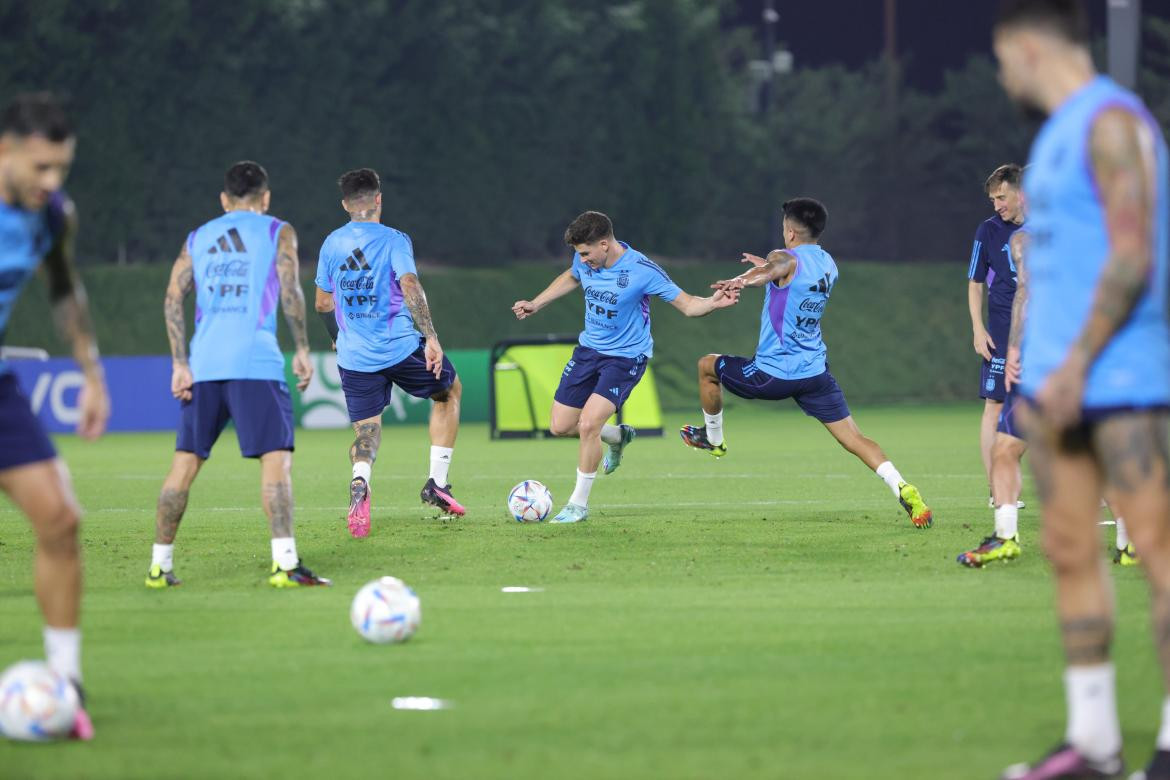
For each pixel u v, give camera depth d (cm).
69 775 1559
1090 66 1546
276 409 2916
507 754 1623
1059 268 1522
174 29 13975
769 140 17112
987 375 4178
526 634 2359
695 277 15038
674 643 2275
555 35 15800
